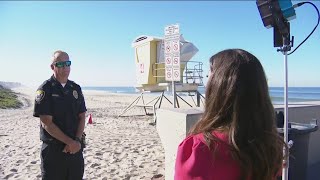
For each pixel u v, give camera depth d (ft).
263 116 5.02
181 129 13.21
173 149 14.05
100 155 27.78
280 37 10.20
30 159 26.03
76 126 13.32
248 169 4.70
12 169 23.12
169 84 51.37
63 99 12.87
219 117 5.05
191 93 55.83
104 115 64.59
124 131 42.75
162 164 24.67
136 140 35.06
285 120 10.34
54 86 12.85
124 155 27.68
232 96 4.98
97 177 21.65
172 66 32.42
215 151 4.70
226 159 4.68
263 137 4.93
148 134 39.93
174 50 32.19
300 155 11.50
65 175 13.02
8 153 28.14
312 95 224.53
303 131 11.29
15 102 98.43
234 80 5.01
